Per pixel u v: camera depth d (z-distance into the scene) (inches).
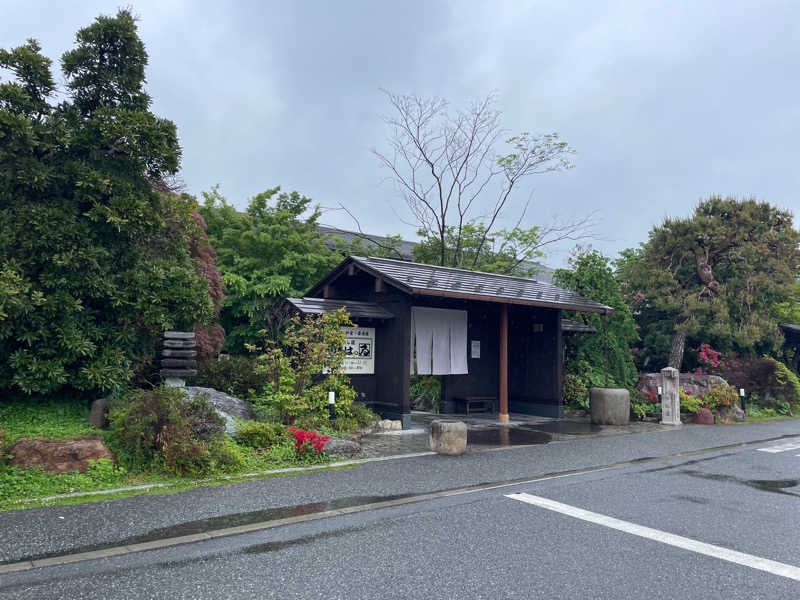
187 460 258.2
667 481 280.4
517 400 591.8
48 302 298.0
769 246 759.1
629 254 906.1
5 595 137.2
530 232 916.0
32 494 220.8
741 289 741.9
